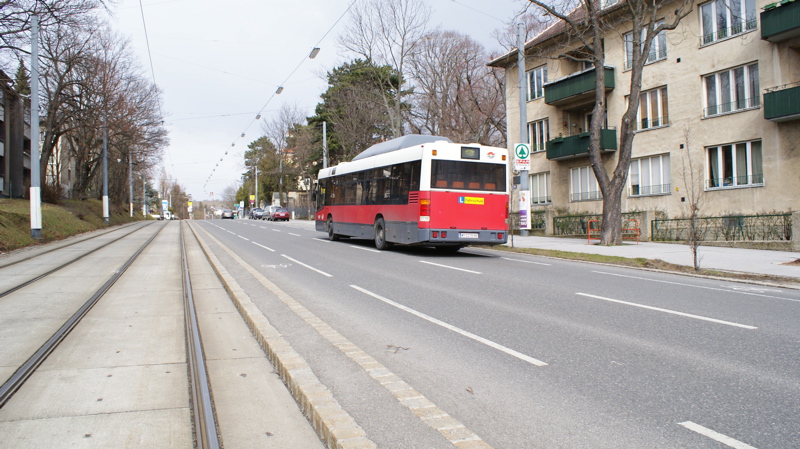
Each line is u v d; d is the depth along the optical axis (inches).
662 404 153.9
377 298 326.6
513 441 130.9
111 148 1780.3
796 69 720.3
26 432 135.0
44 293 347.9
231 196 5634.8
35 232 788.6
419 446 126.1
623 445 128.0
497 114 1696.6
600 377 178.1
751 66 774.5
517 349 212.7
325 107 2148.1
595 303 309.1
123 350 212.4
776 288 373.4
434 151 572.7
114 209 1973.4
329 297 330.0
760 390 164.2
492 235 593.0
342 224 812.0
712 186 825.5
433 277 418.9
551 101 1066.7
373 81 1557.6
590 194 1042.7
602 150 976.3
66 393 163.5
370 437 131.4
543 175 1165.1
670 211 880.9
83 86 1275.8
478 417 146.3
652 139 914.7
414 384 173.3
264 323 240.1
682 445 127.6
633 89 697.6
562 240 815.7
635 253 595.2
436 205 569.0
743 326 249.8
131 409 150.9
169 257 597.6
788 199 721.6
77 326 254.4
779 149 730.8
